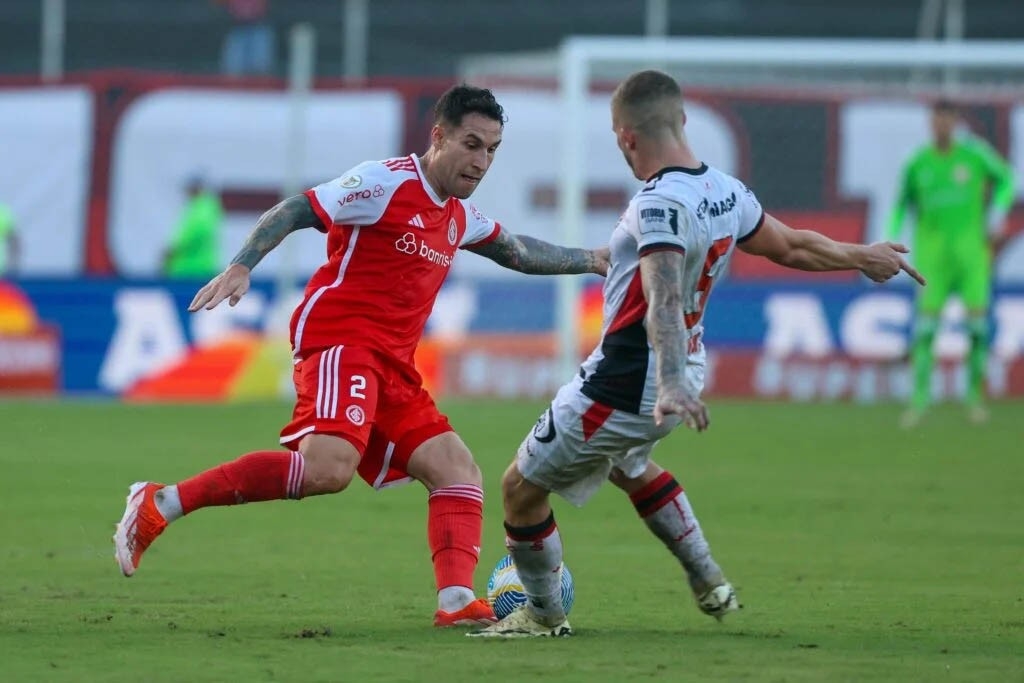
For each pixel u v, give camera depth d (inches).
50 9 2979.8
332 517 1216.2
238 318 2421.3
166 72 3479.3
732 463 1601.9
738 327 2477.9
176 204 2486.5
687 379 691.4
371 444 786.8
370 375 759.1
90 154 2479.1
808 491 1376.7
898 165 2620.6
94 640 692.7
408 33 3481.8
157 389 2393.0
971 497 1338.6
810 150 2630.4
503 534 1133.1
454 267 2455.7
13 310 2399.1
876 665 636.7
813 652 670.5
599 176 2561.5
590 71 2637.8
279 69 3228.3
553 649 676.7
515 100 2539.4
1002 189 2014.0
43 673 611.8
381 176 765.3
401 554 1018.1
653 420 703.7
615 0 3499.0
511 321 2445.9
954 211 2009.1
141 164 2484.0
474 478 783.7
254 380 2417.6
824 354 2469.2
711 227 690.8
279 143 2498.8
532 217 2532.0
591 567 970.7
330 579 909.8
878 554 1023.0
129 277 2407.7
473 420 2034.9
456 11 3494.1
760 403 2393.0
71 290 2404.0
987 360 2470.5
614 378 699.4
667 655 660.7
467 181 770.2
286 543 1069.1
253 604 814.5
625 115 705.6
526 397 2434.8
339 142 2502.5
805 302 2479.1
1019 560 998.4
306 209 749.3
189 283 2412.6
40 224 2476.6
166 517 721.6
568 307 2249.0
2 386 2401.6
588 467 721.6
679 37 3491.6
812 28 3462.1
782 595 858.1
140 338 2400.3
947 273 2030.0
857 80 3326.8
